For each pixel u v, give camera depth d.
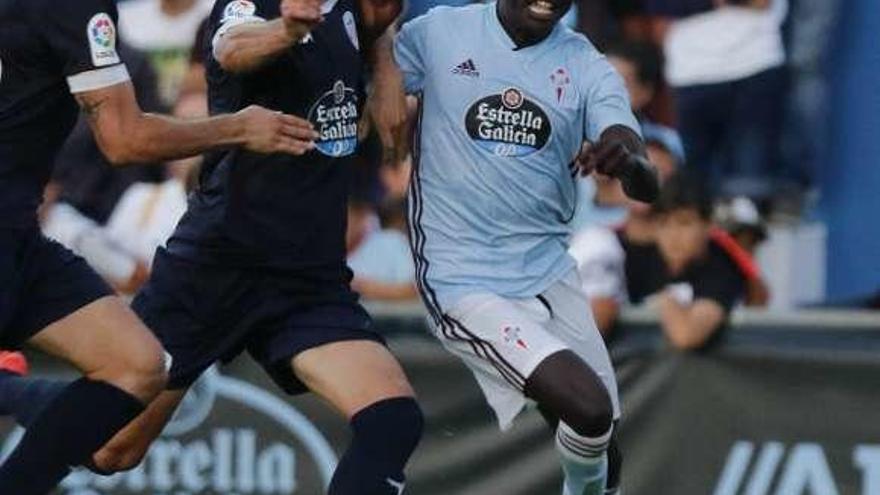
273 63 22.64
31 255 22.72
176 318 23.72
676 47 34.91
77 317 22.80
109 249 30.97
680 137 34.78
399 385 23.03
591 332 24.61
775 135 34.88
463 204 24.06
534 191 24.02
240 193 23.19
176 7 33.97
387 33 23.78
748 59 34.69
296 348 23.31
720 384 27.20
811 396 27.00
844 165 34.25
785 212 34.44
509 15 23.91
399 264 31.12
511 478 27.86
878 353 26.83
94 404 22.55
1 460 28.48
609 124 23.52
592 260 28.83
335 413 28.14
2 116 22.06
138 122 21.80
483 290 23.98
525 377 23.50
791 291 33.28
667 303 27.31
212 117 21.97
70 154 31.92
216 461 28.44
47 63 21.97
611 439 24.97
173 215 31.00
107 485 28.58
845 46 34.50
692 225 28.80
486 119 23.86
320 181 23.30
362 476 22.47
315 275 23.52
